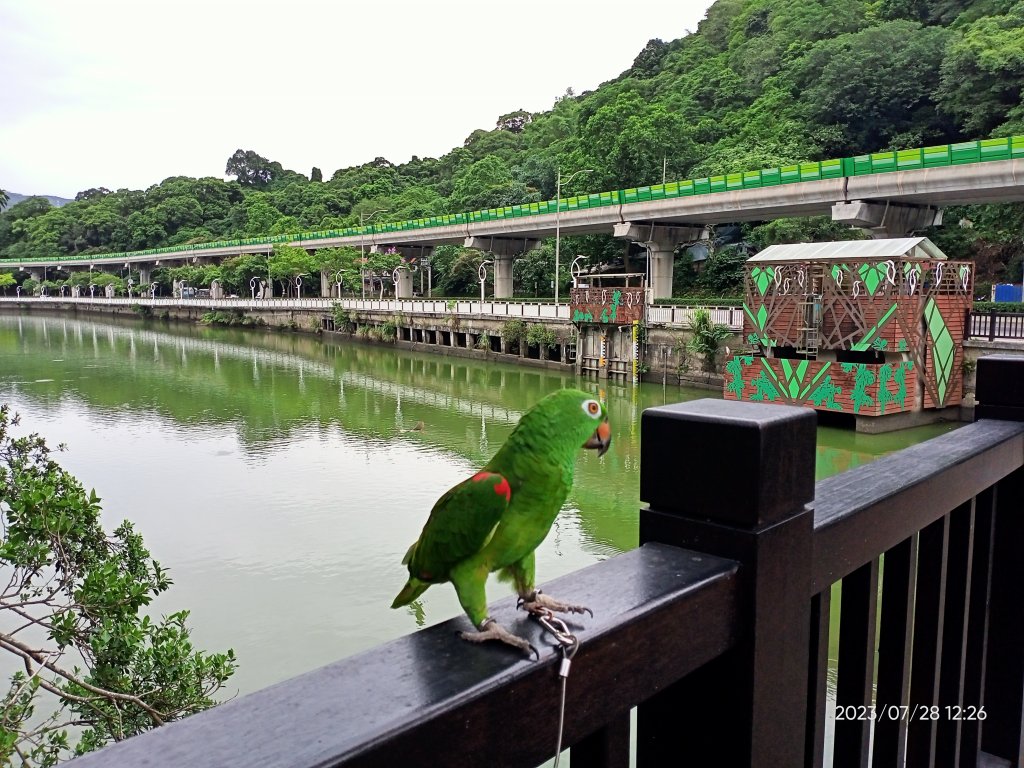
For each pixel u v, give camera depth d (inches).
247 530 576.4
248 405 1141.7
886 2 1833.2
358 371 1514.5
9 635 220.4
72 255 4005.9
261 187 4591.5
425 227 2041.1
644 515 59.6
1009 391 110.1
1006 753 109.4
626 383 1197.1
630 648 46.2
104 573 231.6
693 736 56.9
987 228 1317.7
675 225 1422.2
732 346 1029.8
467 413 1058.7
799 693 59.7
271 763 31.9
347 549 536.1
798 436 56.1
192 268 3203.7
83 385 1344.7
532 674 41.5
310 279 3127.5
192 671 235.9
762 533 53.1
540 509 57.8
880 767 84.7
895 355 792.3
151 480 718.5
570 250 1936.5
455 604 447.8
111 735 218.1
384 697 37.5
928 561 86.7
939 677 91.8
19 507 232.8
